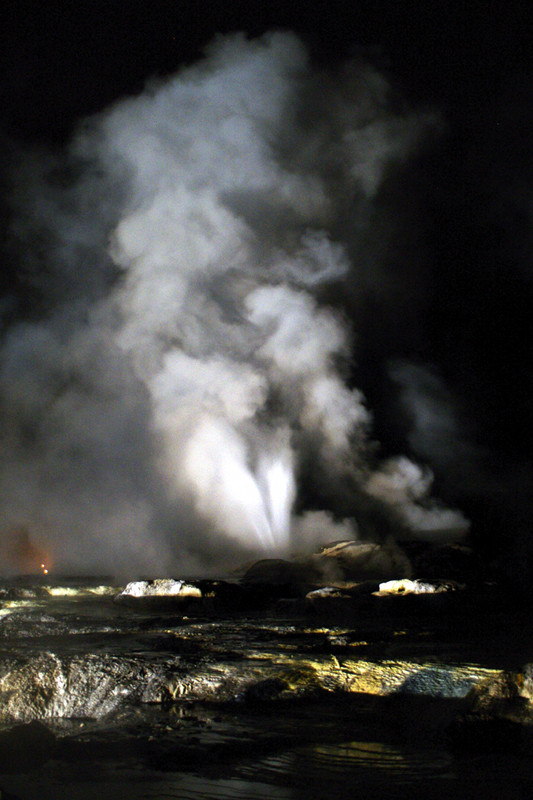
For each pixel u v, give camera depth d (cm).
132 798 386
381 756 446
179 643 788
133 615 1045
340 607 1091
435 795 386
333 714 533
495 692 518
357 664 657
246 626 926
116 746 469
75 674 586
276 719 522
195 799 385
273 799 383
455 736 473
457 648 761
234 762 438
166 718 527
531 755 443
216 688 588
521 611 1084
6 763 436
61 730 507
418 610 1083
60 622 955
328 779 409
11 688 559
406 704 554
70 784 405
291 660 677
